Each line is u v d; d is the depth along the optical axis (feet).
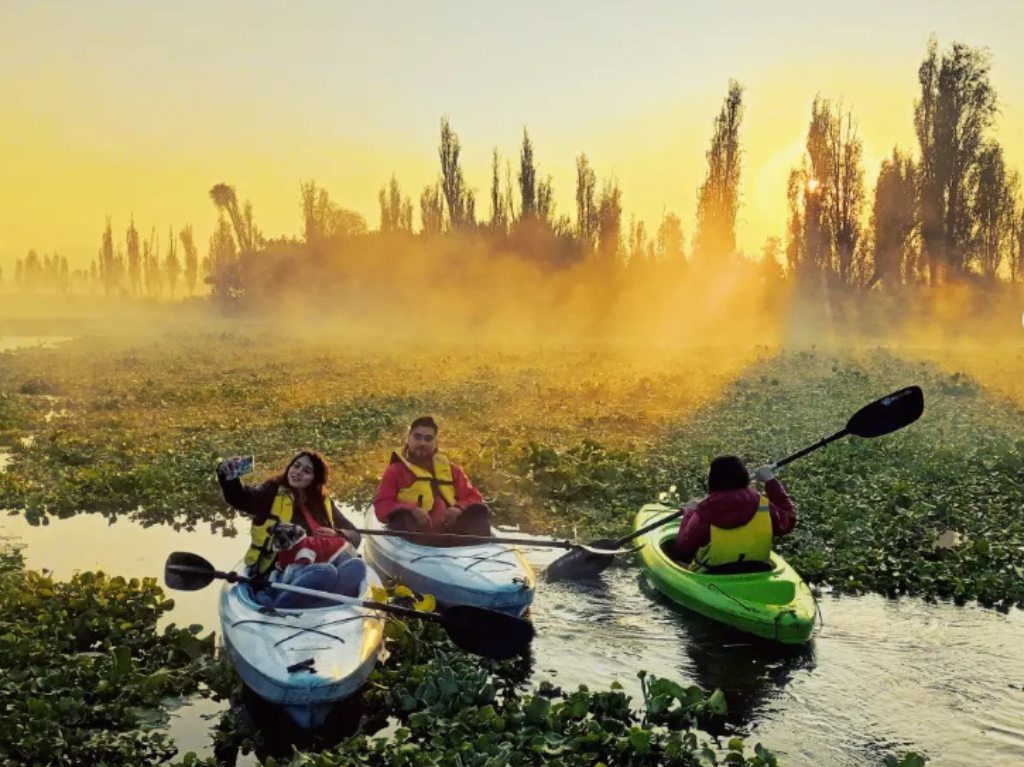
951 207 186.29
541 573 35.37
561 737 21.83
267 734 22.90
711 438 59.52
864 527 38.68
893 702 24.64
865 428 33.76
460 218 240.53
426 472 33.71
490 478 47.75
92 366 116.37
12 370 110.73
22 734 21.45
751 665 26.91
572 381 91.56
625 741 21.36
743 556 30.58
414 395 80.84
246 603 25.72
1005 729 23.21
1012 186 219.82
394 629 27.37
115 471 49.75
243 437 62.34
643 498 45.52
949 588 32.96
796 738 22.76
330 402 77.82
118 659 25.04
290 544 27.27
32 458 56.24
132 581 32.04
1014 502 43.21
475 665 26.45
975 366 104.58
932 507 41.39
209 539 40.40
